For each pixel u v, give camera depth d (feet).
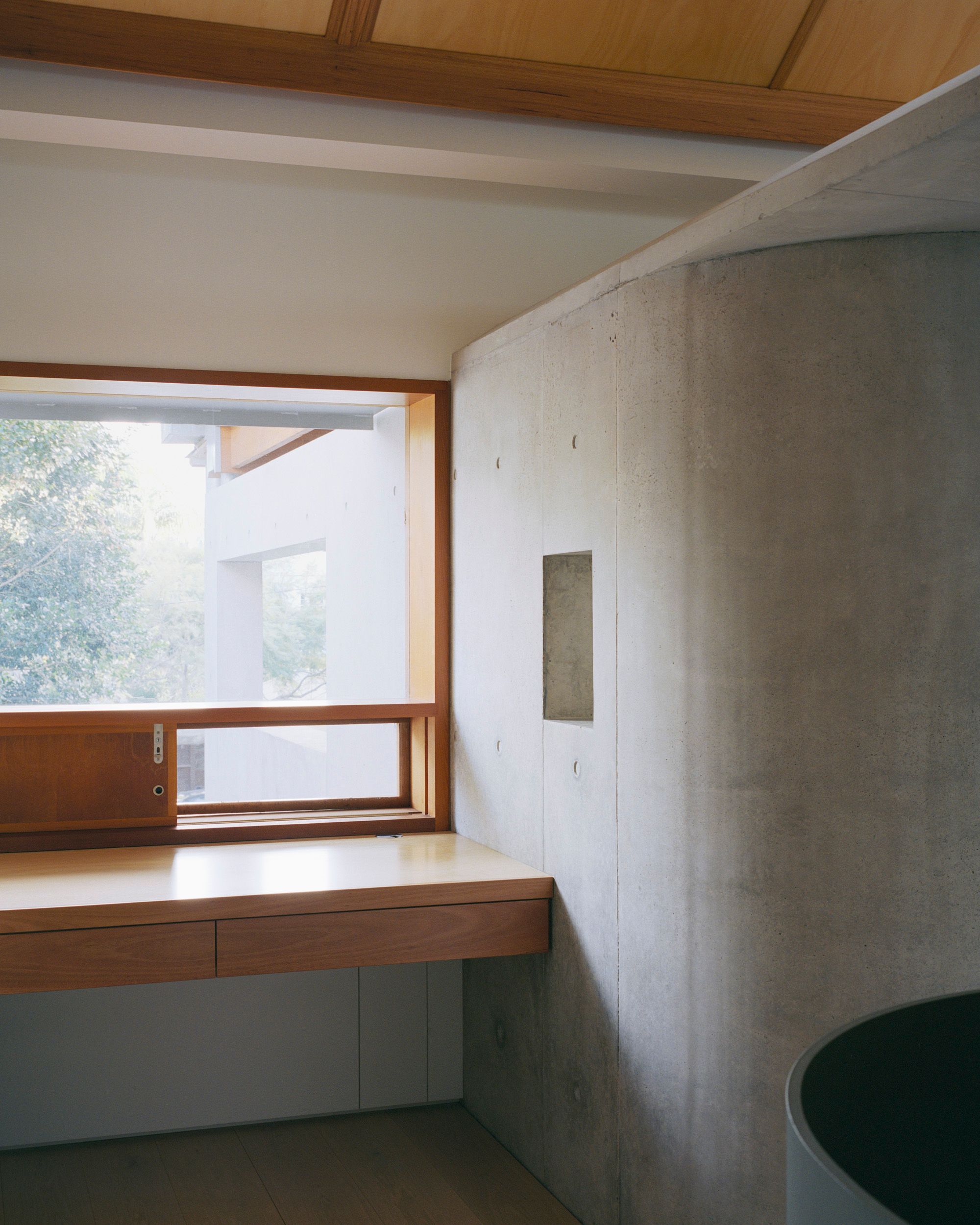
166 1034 11.81
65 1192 10.52
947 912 7.72
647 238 13.21
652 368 9.00
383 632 14.61
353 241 12.35
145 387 12.10
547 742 10.60
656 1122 9.00
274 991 12.13
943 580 7.75
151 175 11.76
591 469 9.78
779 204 7.34
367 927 9.98
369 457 15.01
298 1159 11.26
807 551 8.13
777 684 8.23
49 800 11.75
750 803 8.34
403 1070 12.60
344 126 10.03
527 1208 10.27
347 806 13.15
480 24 9.61
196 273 11.91
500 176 10.94
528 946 10.48
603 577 9.63
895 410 7.87
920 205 7.20
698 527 8.65
